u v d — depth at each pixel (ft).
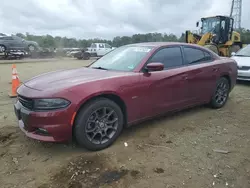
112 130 11.38
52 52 77.15
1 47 64.85
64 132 9.89
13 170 9.36
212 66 15.98
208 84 15.84
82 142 10.40
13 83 20.47
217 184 8.64
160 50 13.53
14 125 13.67
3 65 49.80
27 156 10.38
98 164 9.80
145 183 8.63
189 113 16.22
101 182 8.66
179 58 14.33
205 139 12.27
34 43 72.13
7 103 18.33
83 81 10.68
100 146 10.88
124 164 9.82
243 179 8.94
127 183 8.61
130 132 12.94
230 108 17.67
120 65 13.19
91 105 10.38
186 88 14.26
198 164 9.90
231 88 18.26
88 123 10.44
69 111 9.78
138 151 10.92
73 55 77.82
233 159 10.34
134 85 11.67
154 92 12.54
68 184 8.54
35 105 9.82
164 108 13.29
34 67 46.01
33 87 10.66
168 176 9.06
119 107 11.41
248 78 26.40
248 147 11.47
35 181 8.71
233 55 30.35
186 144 11.68
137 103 11.94
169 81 13.17
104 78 11.10
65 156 10.41
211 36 49.96
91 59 73.51
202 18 55.62
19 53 67.56
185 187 8.45
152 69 11.82
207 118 15.34
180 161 10.12
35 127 9.97
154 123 14.26
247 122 14.79
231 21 54.75
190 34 53.47
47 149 10.98
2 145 11.29
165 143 11.75
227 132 13.21
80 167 9.58
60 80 11.12
